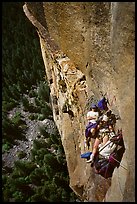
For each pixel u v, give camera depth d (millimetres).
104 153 9453
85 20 10258
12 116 29031
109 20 9062
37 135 27219
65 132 13398
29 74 31141
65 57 12766
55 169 23703
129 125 8242
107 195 9492
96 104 10852
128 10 7738
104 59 9930
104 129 9680
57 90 15211
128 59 8195
